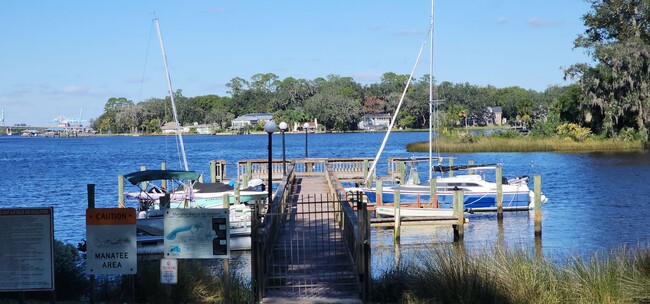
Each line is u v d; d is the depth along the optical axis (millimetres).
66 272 13203
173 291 12703
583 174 48344
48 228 10508
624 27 80188
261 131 170125
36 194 41812
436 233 26047
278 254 15094
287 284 13133
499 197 28984
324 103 161625
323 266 14016
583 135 74750
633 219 28516
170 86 38406
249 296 12477
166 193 25422
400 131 163375
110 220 10695
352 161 37719
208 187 29078
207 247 10820
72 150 107250
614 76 72438
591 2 82938
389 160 38875
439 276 12484
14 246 10461
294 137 143125
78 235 26625
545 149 73062
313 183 30750
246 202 27609
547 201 34906
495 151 73500
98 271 10719
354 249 13266
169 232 10812
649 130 72562
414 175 33469
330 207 21172
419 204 28391
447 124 88625
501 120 176875
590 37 83312
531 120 143000
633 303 12031
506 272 12547
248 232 22562
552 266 13266
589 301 12086
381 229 27141
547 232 25984
